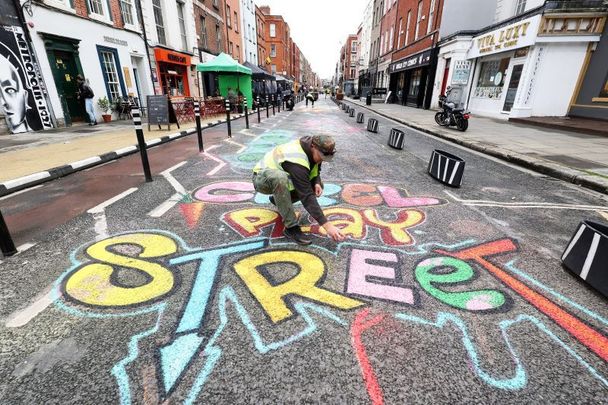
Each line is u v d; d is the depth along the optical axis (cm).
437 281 249
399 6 2711
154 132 1000
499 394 157
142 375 165
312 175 313
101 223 353
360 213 388
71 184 504
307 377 165
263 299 224
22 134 921
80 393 155
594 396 157
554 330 201
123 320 204
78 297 226
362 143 905
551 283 250
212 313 210
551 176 576
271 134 1062
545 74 1216
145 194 453
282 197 294
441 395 156
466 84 1622
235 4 2828
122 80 1352
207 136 1017
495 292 237
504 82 1383
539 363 176
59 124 1064
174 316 207
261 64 4209
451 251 296
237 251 290
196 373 166
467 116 1052
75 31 1096
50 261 274
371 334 194
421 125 1255
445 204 423
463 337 193
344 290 235
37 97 980
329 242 309
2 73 879
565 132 1018
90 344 185
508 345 188
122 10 1348
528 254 294
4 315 209
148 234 325
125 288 236
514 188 502
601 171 554
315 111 2242
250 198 437
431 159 564
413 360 176
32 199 435
